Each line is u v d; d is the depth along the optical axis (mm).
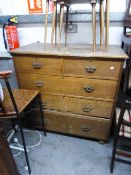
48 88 1484
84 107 1451
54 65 1353
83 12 1562
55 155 1492
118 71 1220
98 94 1354
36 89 1533
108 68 1229
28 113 1674
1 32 1908
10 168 1099
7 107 1238
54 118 1613
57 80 1415
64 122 1599
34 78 1483
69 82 1387
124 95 1299
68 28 1687
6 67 1804
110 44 1664
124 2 1513
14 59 1455
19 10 1765
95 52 1275
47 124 1679
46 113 1614
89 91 1362
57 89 1459
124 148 1406
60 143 1620
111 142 1617
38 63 1389
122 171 1328
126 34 1495
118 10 1548
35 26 1796
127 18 1405
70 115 1531
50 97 1522
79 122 1543
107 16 1277
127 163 1355
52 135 1725
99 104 1396
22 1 1715
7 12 1800
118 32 1620
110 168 1326
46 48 1465
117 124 1168
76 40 1745
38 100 1558
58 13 1592
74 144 1604
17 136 1717
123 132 1174
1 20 1780
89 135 1583
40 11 1710
